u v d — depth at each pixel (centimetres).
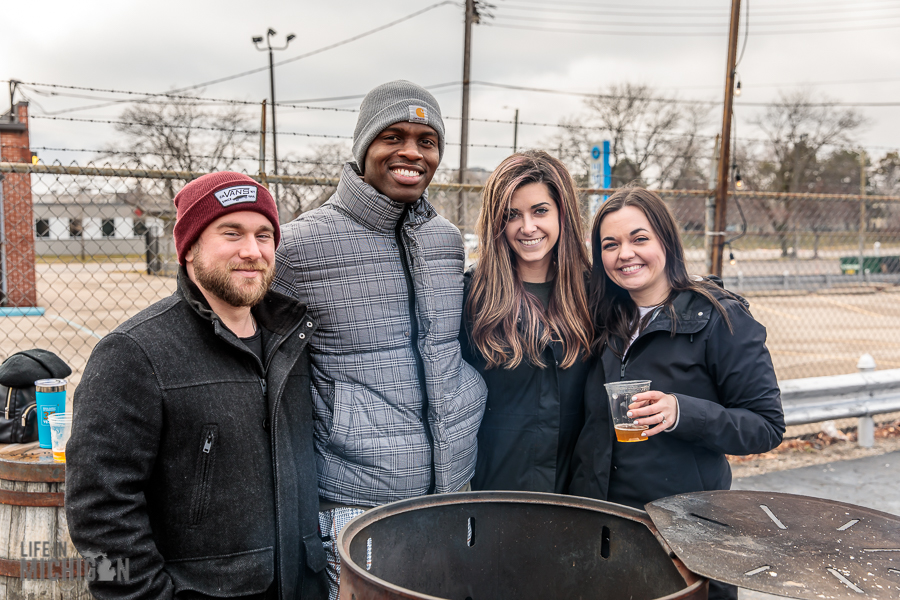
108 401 142
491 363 206
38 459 197
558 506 161
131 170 343
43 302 1516
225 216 153
